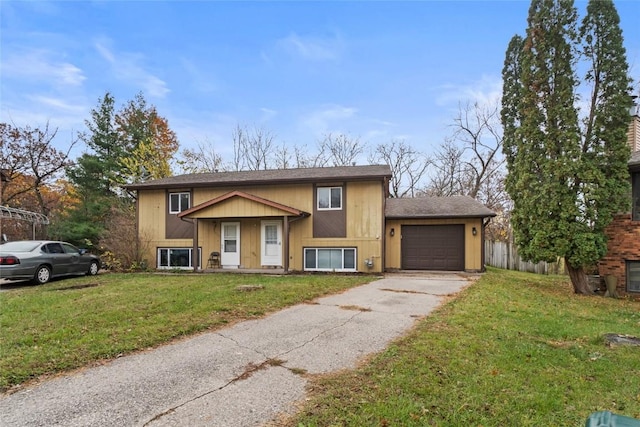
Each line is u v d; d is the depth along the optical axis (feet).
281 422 9.93
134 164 89.15
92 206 80.74
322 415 10.23
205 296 27.22
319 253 48.01
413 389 11.84
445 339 17.21
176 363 14.40
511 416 10.28
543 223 35.42
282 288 31.53
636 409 10.89
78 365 14.06
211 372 13.48
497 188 98.37
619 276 35.99
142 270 50.80
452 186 104.47
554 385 12.41
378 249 46.26
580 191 34.19
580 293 35.42
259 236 50.06
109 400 11.22
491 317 22.02
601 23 33.94
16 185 90.68
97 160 85.97
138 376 13.09
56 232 76.54
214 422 9.94
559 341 17.85
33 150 89.51
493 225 95.45
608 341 17.70
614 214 35.24
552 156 35.22
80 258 42.75
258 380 12.75
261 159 108.88
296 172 53.06
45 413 10.41
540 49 35.60
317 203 48.14
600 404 11.21
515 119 41.06
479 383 12.35
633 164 34.55
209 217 47.60
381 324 20.27
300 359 14.85
